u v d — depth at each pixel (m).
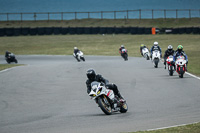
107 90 31.38
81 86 53.44
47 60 133.25
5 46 188.12
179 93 44.25
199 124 24.75
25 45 189.88
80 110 34.94
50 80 62.06
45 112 34.38
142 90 47.81
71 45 186.88
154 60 81.75
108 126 26.31
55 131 25.19
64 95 45.31
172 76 63.84
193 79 58.41
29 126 27.69
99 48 174.88
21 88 52.84
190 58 109.75
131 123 27.22
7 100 42.69
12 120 30.77
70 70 79.69
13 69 85.19
